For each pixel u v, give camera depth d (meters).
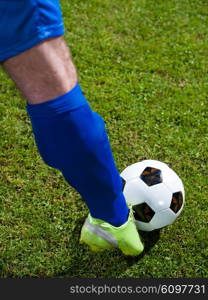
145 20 4.34
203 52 4.05
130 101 3.58
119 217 2.39
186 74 3.83
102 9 4.43
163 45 4.09
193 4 4.55
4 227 2.85
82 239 2.62
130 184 2.65
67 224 2.87
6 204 2.97
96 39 4.11
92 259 2.72
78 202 2.98
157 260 2.72
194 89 3.70
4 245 2.77
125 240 2.52
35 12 1.75
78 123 1.95
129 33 4.19
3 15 1.77
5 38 1.80
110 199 2.24
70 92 1.92
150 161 2.75
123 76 3.79
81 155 2.01
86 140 1.98
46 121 1.94
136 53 4.00
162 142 3.31
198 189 3.05
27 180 3.09
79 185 2.15
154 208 2.61
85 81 3.73
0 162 3.19
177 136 3.35
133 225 2.56
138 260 2.72
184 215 2.90
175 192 2.65
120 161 3.21
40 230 2.84
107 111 3.49
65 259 2.73
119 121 3.44
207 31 4.27
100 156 2.04
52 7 1.81
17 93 3.64
